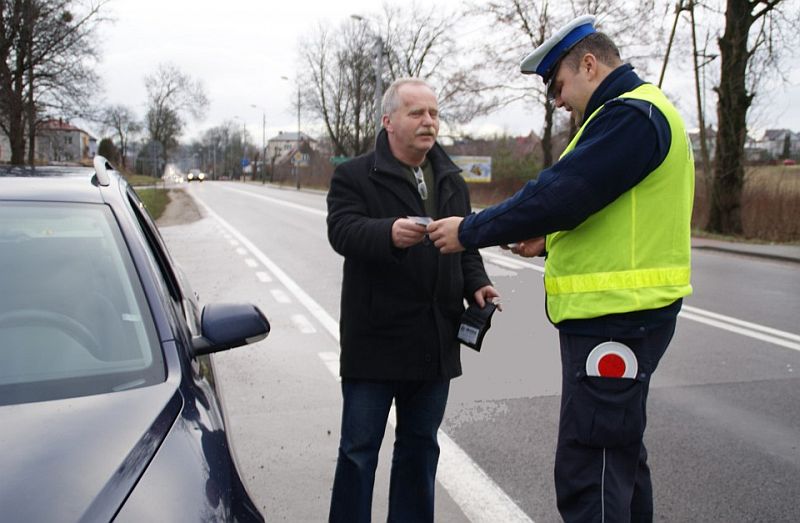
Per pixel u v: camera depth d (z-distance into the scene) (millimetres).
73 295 2396
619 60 2451
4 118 20953
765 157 20391
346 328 2811
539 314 7859
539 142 38250
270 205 31141
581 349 2385
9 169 3059
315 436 4355
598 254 2318
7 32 19688
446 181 2889
